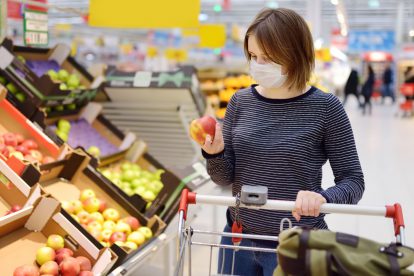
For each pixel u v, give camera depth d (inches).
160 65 670.5
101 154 140.3
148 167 146.6
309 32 69.3
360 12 1006.4
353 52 1239.5
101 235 99.6
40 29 139.2
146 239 104.6
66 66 148.4
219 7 665.0
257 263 76.1
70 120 144.0
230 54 977.5
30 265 82.4
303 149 70.2
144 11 153.2
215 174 74.7
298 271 48.5
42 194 88.7
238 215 72.0
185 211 65.7
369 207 61.5
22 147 107.0
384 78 999.0
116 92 159.6
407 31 1282.0
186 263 155.5
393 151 384.5
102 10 155.9
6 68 115.9
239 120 76.4
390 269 46.1
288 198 70.5
